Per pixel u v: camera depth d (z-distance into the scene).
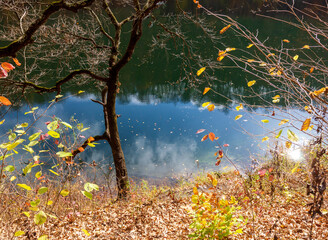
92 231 4.71
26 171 2.31
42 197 4.82
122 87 25.84
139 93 24.73
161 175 10.91
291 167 6.33
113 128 7.93
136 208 5.89
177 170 11.22
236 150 12.27
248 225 4.44
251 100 15.61
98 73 8.94
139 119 18.95
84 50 8.05
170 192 6.46
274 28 32.53
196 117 18.42
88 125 17.19
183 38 8.36
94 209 5.87
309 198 5.36
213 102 19.55
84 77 8.65
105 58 8.41
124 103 22.91
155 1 6.87
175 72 27.81
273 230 4.13
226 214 3.47
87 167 7.68
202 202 3.49
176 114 19.45
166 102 22.48
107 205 6.45
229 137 14.00
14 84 6.63
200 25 7.95
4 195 4.00
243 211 5.09
